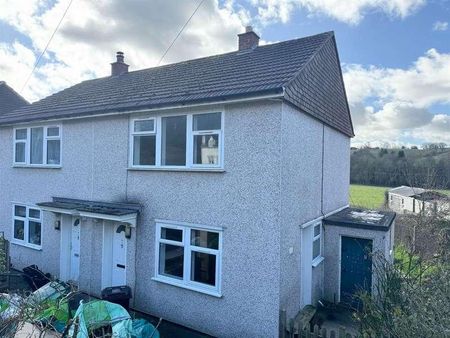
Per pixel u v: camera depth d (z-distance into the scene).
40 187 12.14
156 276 8.81
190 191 8.34
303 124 8.52
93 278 10.11
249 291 7.33
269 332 7.02
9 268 11.09
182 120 8.61
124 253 9.64
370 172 36.22
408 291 5.16
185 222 8.38
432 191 18.89
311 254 9.01
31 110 13.47
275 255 7.05
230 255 7.64
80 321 5.62
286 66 8.57
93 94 12.66
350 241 10.03
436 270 6.22
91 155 10.59
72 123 11.20
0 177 13.75
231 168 7.70
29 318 4.61
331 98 11.34
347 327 8.34
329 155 11.10
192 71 11.19
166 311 8.58
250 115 7.47
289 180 7.56
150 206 9.09
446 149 31.98
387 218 10.78
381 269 6.53
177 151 8.67
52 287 6.87
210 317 7.84
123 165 9.77
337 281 10.08
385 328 4.94
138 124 9.56
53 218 11.47
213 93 7.88
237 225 7.57
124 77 14.02
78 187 10.92
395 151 35.81
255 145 7.38
